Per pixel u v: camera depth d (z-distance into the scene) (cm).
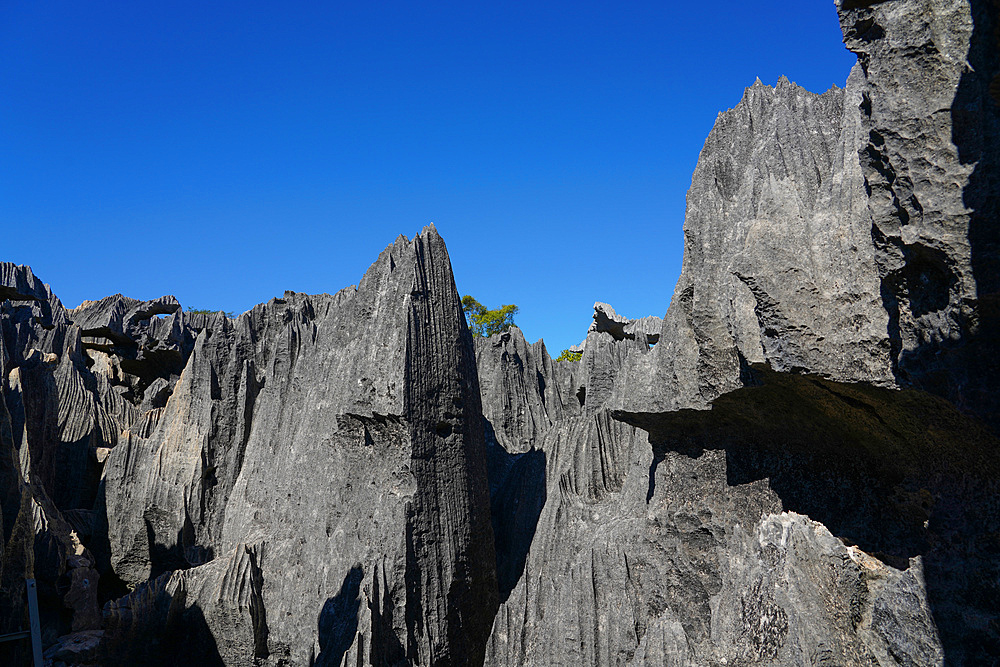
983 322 857
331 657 2077
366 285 2564
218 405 3566
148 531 3309
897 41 945
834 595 1138
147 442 3503
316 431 2666
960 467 1088
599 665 1773
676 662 1525
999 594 967
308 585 2427
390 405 2258
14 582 2061
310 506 2564
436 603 2167
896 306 1006
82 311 4506
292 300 3950
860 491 1302
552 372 3553
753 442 1527
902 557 1171
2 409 2153
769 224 1234
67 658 2509
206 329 3912
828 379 1139
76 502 3762
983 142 861
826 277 1170
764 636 1224
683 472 1673
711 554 1571
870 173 1002
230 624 2520
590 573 1861
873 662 1068
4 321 3988
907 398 1066
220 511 3412
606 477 2198
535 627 2008
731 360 1412
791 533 1238
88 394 4022
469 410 2456
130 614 2566
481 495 2408
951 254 876
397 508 2184
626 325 3631
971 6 887
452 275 2534
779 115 1440
